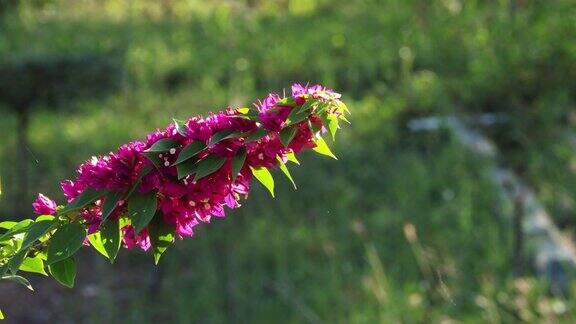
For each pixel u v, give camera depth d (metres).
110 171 1.78
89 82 7.15
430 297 5.93
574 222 7.22
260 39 11.37
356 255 6.57
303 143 1.85
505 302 5.76
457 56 10.46
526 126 8.73
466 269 6.20
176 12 12.45
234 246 6.69
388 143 8.58
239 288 6.08
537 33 10.18
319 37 11.36
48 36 11.28
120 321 6.04
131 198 1.78
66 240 1.81
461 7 11.45
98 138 8.85
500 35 10.39
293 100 1.82
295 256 6.51
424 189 7.45
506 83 9.52
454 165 7.80
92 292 6.44
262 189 7.36
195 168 1.80
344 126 8.73
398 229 6.76
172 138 1.81
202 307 5.98
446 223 6.91
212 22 11.90
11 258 1.87
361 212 7.21
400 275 6.19
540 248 6.41
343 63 10.63
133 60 10.27
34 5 12.29
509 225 6.73
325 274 6.15
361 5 12.19
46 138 8.72
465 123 8.90
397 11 11.66
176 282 6.38
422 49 10.62
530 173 7.92
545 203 7.39
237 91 9.91
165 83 10.30
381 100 9.64
